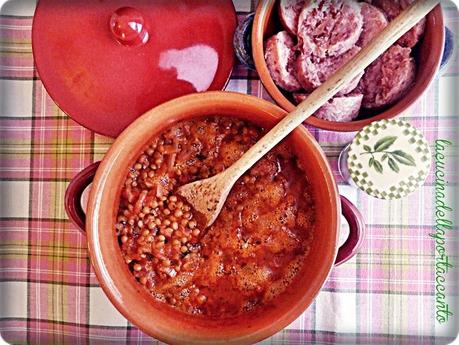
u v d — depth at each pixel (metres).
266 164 0.44
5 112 0.51
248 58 0.46
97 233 0.42
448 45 0.46
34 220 0.51
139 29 0.44
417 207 0.50
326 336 0.50
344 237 0.49
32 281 0.51
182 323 0.43
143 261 0.44
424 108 0.50
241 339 0.42
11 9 0.51
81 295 0.51
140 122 0.42
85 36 0.46
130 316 0.42
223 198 0.43
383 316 0.50
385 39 0.40
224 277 0.44
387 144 0.43
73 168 0.51
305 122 0.44
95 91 0.46
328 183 0.41
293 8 0.45
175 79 0.46
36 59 0.47
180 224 0.44
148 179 0.44
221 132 0.44
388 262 0.50
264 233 0.44
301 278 0.43
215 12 0.46
